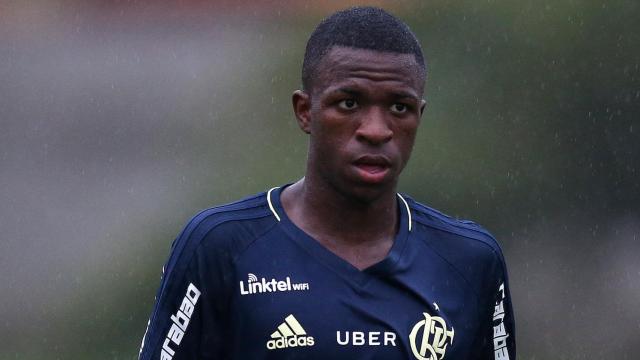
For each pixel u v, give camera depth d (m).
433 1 42.47
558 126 41.44
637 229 41.00
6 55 51.28
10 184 47.91
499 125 41.28
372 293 11.15
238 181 44.41
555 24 41.72
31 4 52.12
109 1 51.69
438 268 11.56
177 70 48.94
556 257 40.84
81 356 39.53
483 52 41.78
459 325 11.48
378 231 11.42
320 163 11.17
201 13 49.72
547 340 40.28
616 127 41.53
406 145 11.02
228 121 46.34
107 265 42.81
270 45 47.66
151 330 11.36
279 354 10.96
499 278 11.97
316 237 11.30
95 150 48.75
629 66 41.50
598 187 41.28
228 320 11.16
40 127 49.75
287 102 46.00
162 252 43.16
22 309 41.09
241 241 11.21
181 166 46.12
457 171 40.59
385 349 10.99
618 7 41.59
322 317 10.99
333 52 10.88
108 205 45.69
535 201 40.97
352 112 10.88
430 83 41.59
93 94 49.78
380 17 10.96
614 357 39.97
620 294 40.66
